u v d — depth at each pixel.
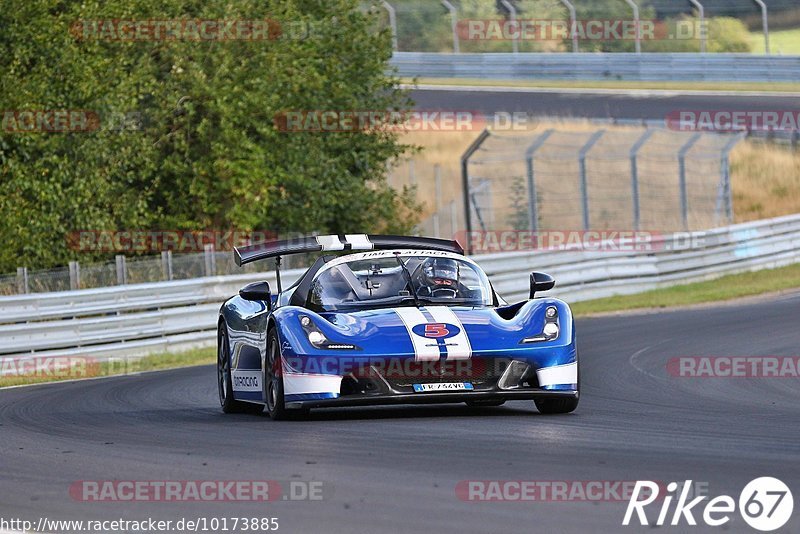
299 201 83.75
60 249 74.12
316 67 85.75
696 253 87.50
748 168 130.75
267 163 80.56
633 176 91.75
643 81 143.00
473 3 153.25
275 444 24.84
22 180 72.06
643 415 29.41
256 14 80.81
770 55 138.50
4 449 26.19
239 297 36.03
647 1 151.12
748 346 48.25
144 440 26.78
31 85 72.50
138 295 59.94
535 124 129.25
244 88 79.31
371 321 29.11
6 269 73.25
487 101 137.00
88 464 23.22
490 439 24.42
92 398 39.91
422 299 31.22
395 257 32.88
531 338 28.83
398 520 16.58
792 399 33.19
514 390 28.28
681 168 95.94
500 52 158.62
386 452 22.95
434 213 115.38
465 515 16.73
